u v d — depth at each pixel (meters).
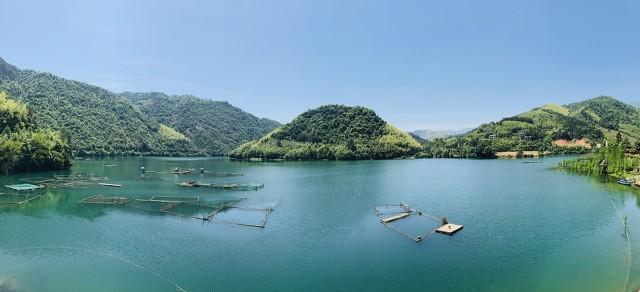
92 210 95.88
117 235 74.56
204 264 60.22
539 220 87.25
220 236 74.62
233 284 53.41
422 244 70.31
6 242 69.81
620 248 67.38
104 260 61.16
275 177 179.75
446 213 94.94
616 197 116.31
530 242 71.25
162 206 100.81
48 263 59.56
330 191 132.50
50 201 108.62
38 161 188.62
